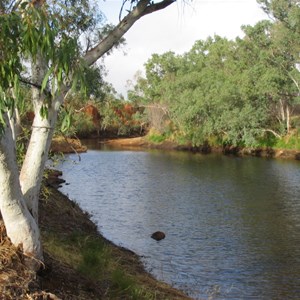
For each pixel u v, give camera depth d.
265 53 44.19
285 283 9.78
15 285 4.82
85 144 56.47
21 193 5.24
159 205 18.41
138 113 65.88
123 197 20.33
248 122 43.44
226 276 10.23
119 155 42.84
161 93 60.81
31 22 3.69
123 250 11.62
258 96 44.34
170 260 11.28
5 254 5.14
